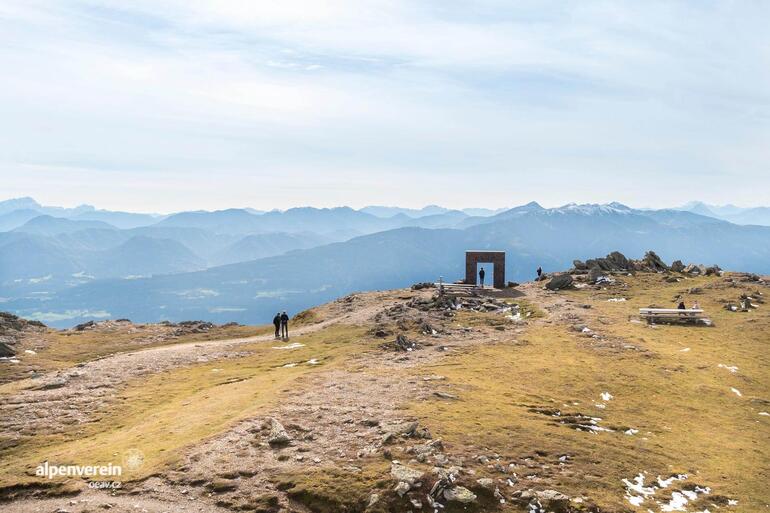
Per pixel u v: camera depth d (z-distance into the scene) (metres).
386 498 30.05
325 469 33.03
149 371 68.00
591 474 35.84
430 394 49.12
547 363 65.38
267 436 38.22
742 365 66.50
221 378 62.28
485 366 62.88
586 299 107.06
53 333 107.94
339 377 55.62
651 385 59.19
